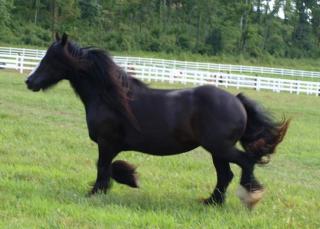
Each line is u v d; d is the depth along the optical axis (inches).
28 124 676.7
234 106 343.3
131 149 366.9
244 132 350.6
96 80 363.9
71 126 714.8
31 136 594.6
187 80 1643.7
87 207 331.0
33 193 356.2
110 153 366.0
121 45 3427.7
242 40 4050.2
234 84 1716.3
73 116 811.4
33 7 3489.2
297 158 644.7
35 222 293.9
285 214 350.6
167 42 3646.7
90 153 540.1
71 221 298.7
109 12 3774.6
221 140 341.4
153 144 357.1
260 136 346.9
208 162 553.0
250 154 344.2
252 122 350.6
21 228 281.9
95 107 365.1
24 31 3221.0
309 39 4606.3
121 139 363.6
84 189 382.9
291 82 1797.5
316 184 504.4
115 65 364.2
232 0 4338.1
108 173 368.2
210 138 343.0
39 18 3484.3
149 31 3759.8
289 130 899.4
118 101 354.6
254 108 350.3
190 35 3922.2
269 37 4333.2
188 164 520.1
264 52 4072.3
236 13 4239.7
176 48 3624.5
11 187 365.7
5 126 636.7
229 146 342.6
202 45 3809.1
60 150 537.0
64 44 370.6
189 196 389.1
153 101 354.9
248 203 342.3
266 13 4547.2
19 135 596.1
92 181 402.3
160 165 508.4
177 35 3828.7
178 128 350.0
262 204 377.7
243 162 343.9
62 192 366.0
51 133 623.5
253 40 4060.0
